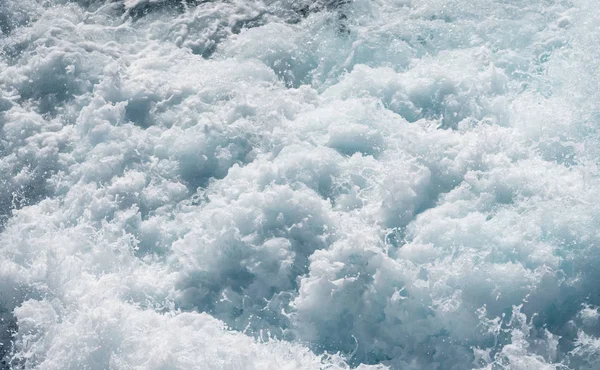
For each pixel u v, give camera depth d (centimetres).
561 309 616
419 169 691
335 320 636
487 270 623
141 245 704
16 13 905
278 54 840
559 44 797
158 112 796
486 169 688
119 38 883
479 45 811
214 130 763
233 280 667
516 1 844
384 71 796
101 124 784
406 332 625
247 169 730
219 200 713
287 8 894
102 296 654
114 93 807
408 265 636
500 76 768
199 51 866
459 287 622
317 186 705
